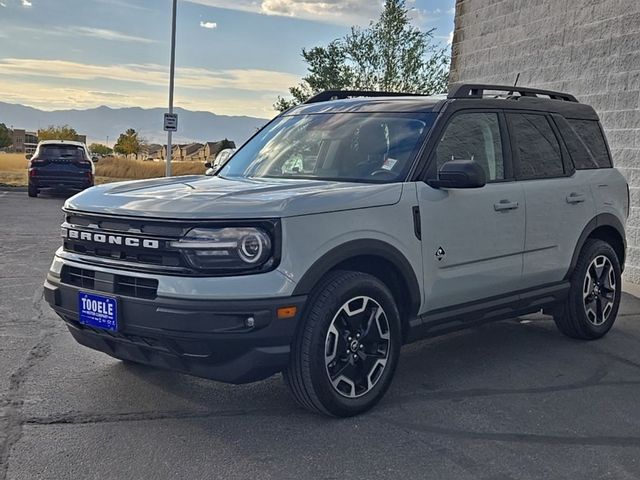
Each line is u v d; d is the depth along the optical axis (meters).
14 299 7.11
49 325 6.15
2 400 4.41
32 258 9.62
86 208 4.23
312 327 3.97
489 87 5.50
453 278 4.81
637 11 9.00
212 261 3.76
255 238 3.78
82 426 4.05
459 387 4.91
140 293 3.89
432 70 26.64
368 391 4.33
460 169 4.46
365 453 3.79
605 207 6.24
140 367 5.09
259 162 5.42
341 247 4.06
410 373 5.21
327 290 4.05
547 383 5.05
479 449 3.88
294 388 4.11
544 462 3.74
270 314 3.77
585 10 9.86
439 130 4.89
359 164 4.86
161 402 4.46
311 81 27.42
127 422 4.13
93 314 4.07
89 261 4.16
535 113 5.82
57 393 4.56
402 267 4.43
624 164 9.19
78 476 3.45
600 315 6.26
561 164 5.93
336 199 4.14
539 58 10.80
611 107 9.39
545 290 5.68
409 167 4.67
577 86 9.99
